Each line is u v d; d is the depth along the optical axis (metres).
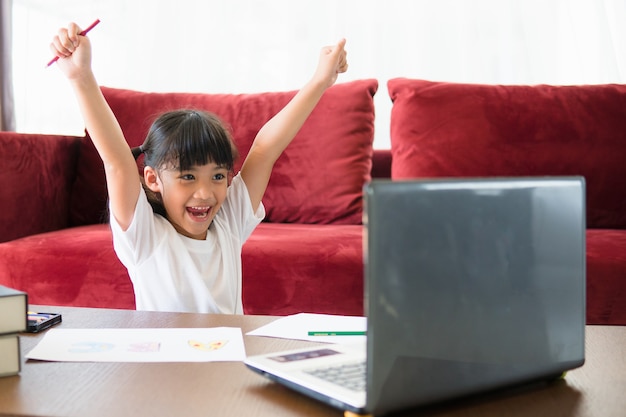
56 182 2.34
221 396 0.76
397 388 0.68
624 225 2.14
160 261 1.38
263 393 0.77
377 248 0.67
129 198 1.30
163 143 1.35
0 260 1.89
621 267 1.67
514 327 0.76
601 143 2.15
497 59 2.81
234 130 2.33
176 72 2.97
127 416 0.70
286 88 2.91
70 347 0.93
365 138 2.30
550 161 2.15
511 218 0.76
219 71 2.95
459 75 2.83
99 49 3.03
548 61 2.80
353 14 2.86
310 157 2.28
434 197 0.71
